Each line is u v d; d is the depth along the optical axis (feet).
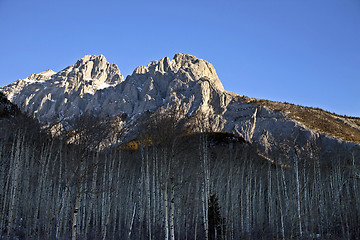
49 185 111.86
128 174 141.69
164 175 88.79
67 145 94.58
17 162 94.63
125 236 117.70
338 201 131.34
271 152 148.66
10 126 111.45
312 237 110.73
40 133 115.03
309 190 148.87
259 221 142.72
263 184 158.20
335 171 144.97
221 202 131.13
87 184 112.78
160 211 114.11
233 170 142.51
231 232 120.88
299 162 128.88
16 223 99.40
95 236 112.37
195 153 105.29
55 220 116.47
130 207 126.00
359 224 129.90
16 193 99.60
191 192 123.54
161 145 93.61
